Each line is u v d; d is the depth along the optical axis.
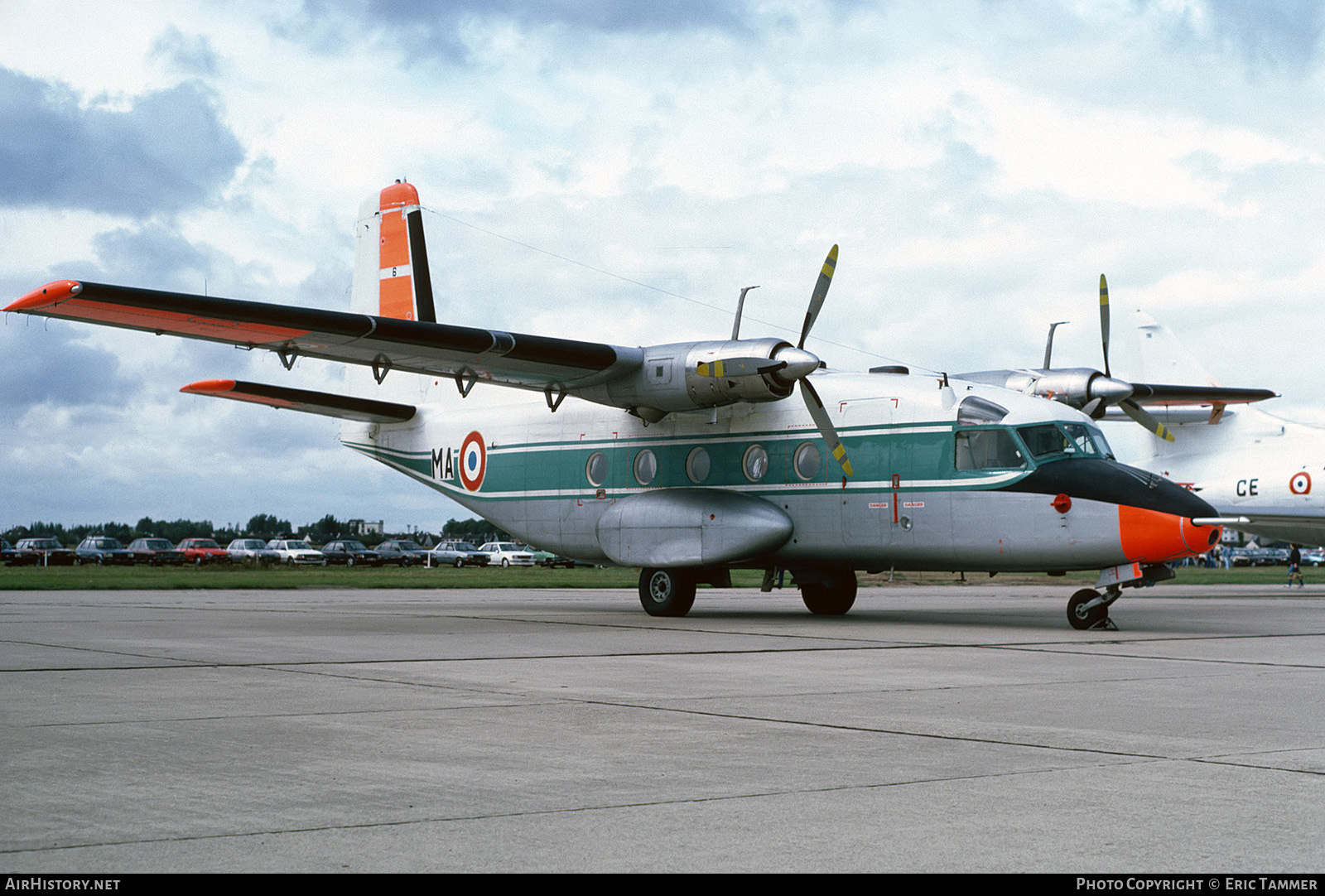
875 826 4.46
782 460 16.95
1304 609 20.86
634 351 17.20
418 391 22.05
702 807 4.76
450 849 4.11
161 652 11.08
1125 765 5.64
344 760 5.70
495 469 20.42
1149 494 14.05
